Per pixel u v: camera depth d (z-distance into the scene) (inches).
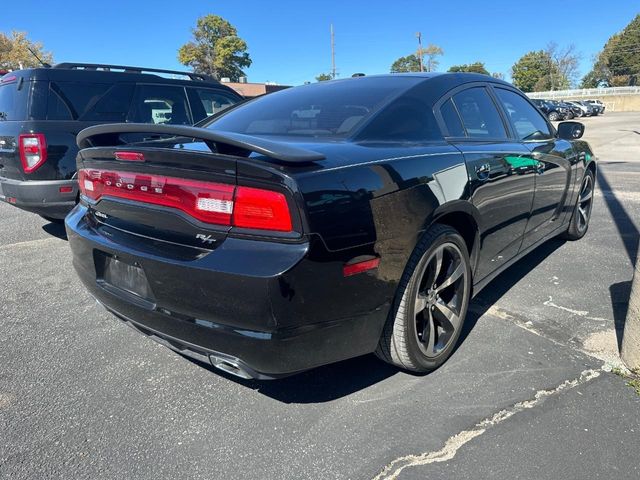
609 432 81.5
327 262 70.9
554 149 146.5
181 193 76.3
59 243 203.3
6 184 186.1
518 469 73.9
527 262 167.8
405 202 83.3
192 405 91.7
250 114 116.7
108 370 104.3
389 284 81.9
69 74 195.6
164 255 76.9
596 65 3659.0
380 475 73.6
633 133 842.8
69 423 86.8
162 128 76.6
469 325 120.5
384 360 96.0
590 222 223.0
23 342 116.7
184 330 77.4
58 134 182.4
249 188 70.3
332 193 72.2
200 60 2704.2
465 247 102.7
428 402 90.5
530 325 120.0
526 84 3339.1
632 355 98.3
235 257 69.9
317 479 73.2
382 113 98.8
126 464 76.9
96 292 94.1
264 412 89.2
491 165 108.3
